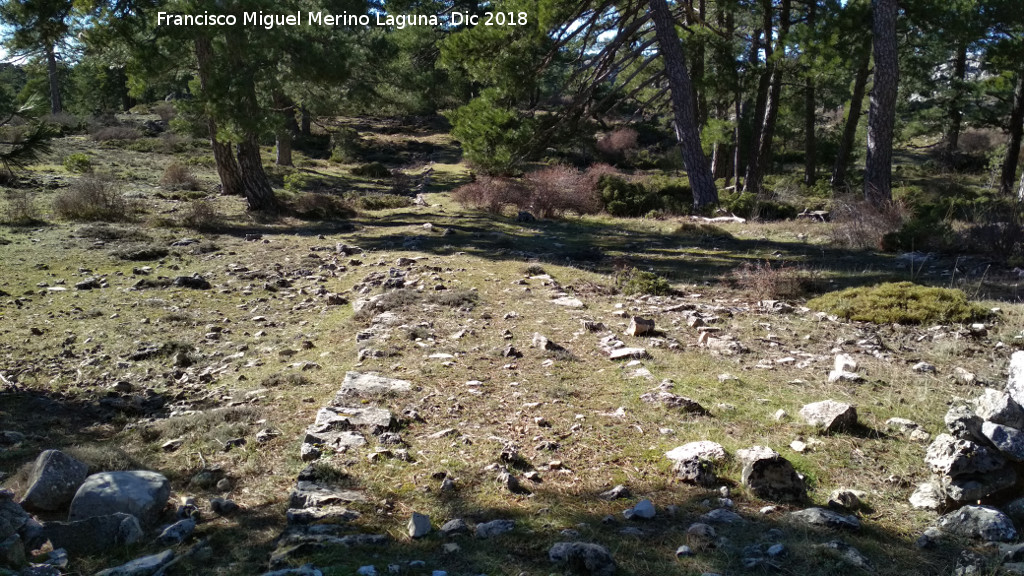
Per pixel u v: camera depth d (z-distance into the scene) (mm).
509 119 21109
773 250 15047
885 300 9102
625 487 4125
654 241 16766
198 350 7984
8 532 3375
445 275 11695
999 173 36781
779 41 23219
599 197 23953
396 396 5820
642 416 5379
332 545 3365
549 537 3521
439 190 31344
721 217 20500
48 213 18016
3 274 11742
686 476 4246
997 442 3943
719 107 37469
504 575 3129
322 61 20578
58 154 29656
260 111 19828
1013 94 30656
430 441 4898
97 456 4605
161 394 6520
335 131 48000
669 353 7289
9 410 5941
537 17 20234
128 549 3471
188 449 4977
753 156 26703
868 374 6531
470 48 20688
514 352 7082
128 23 18969
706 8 31531
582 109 23000
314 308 9984
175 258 13852
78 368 7285
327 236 17469
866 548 3436
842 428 5035
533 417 5359
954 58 34656
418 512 3828
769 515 3807
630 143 46875
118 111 59781
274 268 12953
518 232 18531
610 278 11797
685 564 3232
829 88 31953
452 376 6371
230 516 3881
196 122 23812
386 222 20625
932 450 4238
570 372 6547
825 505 3949
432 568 3188
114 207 18031
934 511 3869
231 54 19844
